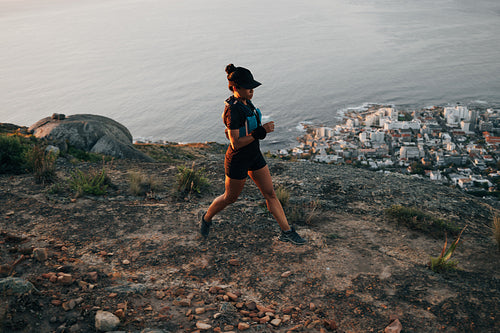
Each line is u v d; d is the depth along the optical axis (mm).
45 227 4328
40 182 6105
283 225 3773
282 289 3230
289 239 3775
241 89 3184
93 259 3621
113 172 7473
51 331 2467
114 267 3500
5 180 6203
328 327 2670
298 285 3283
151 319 2703
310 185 6637
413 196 6215
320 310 2904
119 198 5605
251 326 2666
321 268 3574
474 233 4801
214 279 3393
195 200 5762
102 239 4102
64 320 2588
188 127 155500
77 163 8203
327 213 5336
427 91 183875
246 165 3434
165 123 164250
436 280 3338
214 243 4094
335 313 2863
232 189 3629
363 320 2760
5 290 2697
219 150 21766
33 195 5441
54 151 8766
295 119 143375
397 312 2844
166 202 5590
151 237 4203
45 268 3271
